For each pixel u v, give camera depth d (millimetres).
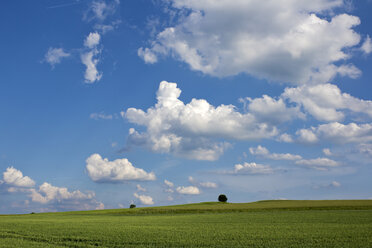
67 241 23484
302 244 20109
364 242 20406
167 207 77688
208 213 58938
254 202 94438
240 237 23625
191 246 20297
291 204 71812
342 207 58500
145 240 22797
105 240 23266
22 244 22172
